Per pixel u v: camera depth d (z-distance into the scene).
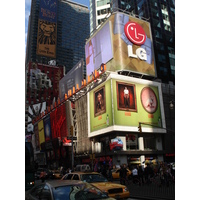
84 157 44.75
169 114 45.69
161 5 68.12
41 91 102.38
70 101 51.75
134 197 12.70
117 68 42.91
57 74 108.88
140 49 46.31
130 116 39.59
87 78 51.16
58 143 52.94
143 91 42.97
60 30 151.00
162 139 43.78
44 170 36.09
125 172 18.55
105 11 81.75
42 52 119.88
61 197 5.59
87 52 54.12
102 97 41.44
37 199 6.12
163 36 64.12
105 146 40.88
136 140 40.19
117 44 44.16
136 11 69.69
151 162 33.78
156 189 15.27
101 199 5.94
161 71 59.66
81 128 48.00
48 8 128.25
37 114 87.12
